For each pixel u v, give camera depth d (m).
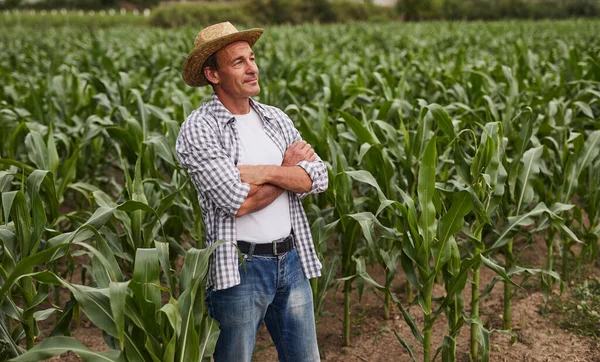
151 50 15.00
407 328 4.45
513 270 3.76
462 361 3.94
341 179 3.86
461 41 19.39
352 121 4.02
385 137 4.98
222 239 2.67
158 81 7.83
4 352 2.93
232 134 2.75
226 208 2.61
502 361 3.92
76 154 4.31
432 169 3.11
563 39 19.30
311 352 2.98
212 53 2.67
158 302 2.51
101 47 14.63
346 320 4.21
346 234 3.94
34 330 3.12
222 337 2.83
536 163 4.01
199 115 2.74
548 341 4.12
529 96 6.82
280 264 2.79
